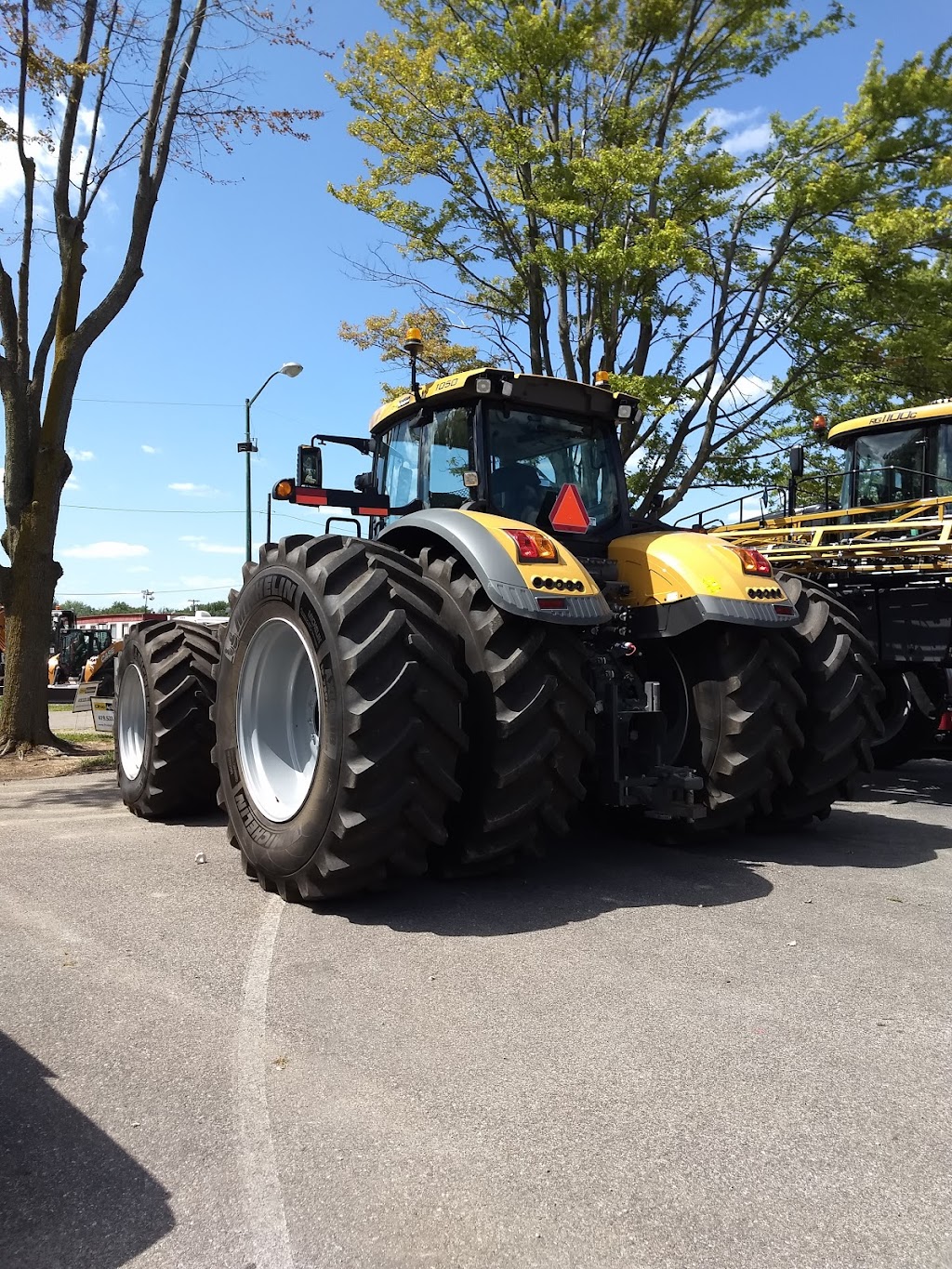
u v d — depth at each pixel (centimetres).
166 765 544
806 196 1203
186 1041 255
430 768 352
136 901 386
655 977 297
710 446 1337
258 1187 190
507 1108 219
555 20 1212
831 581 658
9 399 982
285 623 396
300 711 421
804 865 439
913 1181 192
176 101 981
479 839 378
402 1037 256
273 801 402
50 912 372
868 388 1326
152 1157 201
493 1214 181
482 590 380
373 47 1284
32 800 681
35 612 960
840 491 867
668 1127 212
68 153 960
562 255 1196
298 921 355
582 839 493
